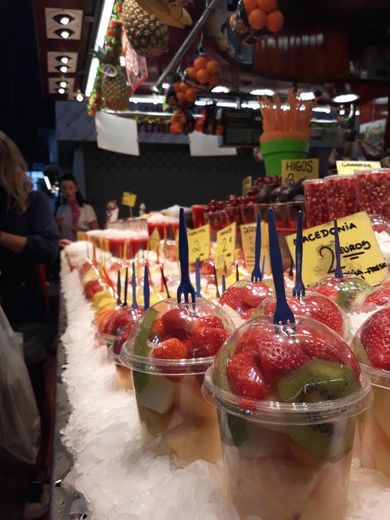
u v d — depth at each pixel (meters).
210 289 1.42
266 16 1.88
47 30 3.04
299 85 3.42
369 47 3.24
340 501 0.56
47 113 9.44
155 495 0.61
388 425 0.60
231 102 3.80
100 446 0.75
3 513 2.15
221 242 1.64
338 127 4.07
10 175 2.53
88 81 3.82
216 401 0.57
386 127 3.49
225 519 0.57
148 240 2.70
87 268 2.30
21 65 7.96
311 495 0.55
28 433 2.05
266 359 0.55
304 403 0.53
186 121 3.76
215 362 0.63
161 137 7.20
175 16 1.86
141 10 2.18
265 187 1.94
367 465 0.65
